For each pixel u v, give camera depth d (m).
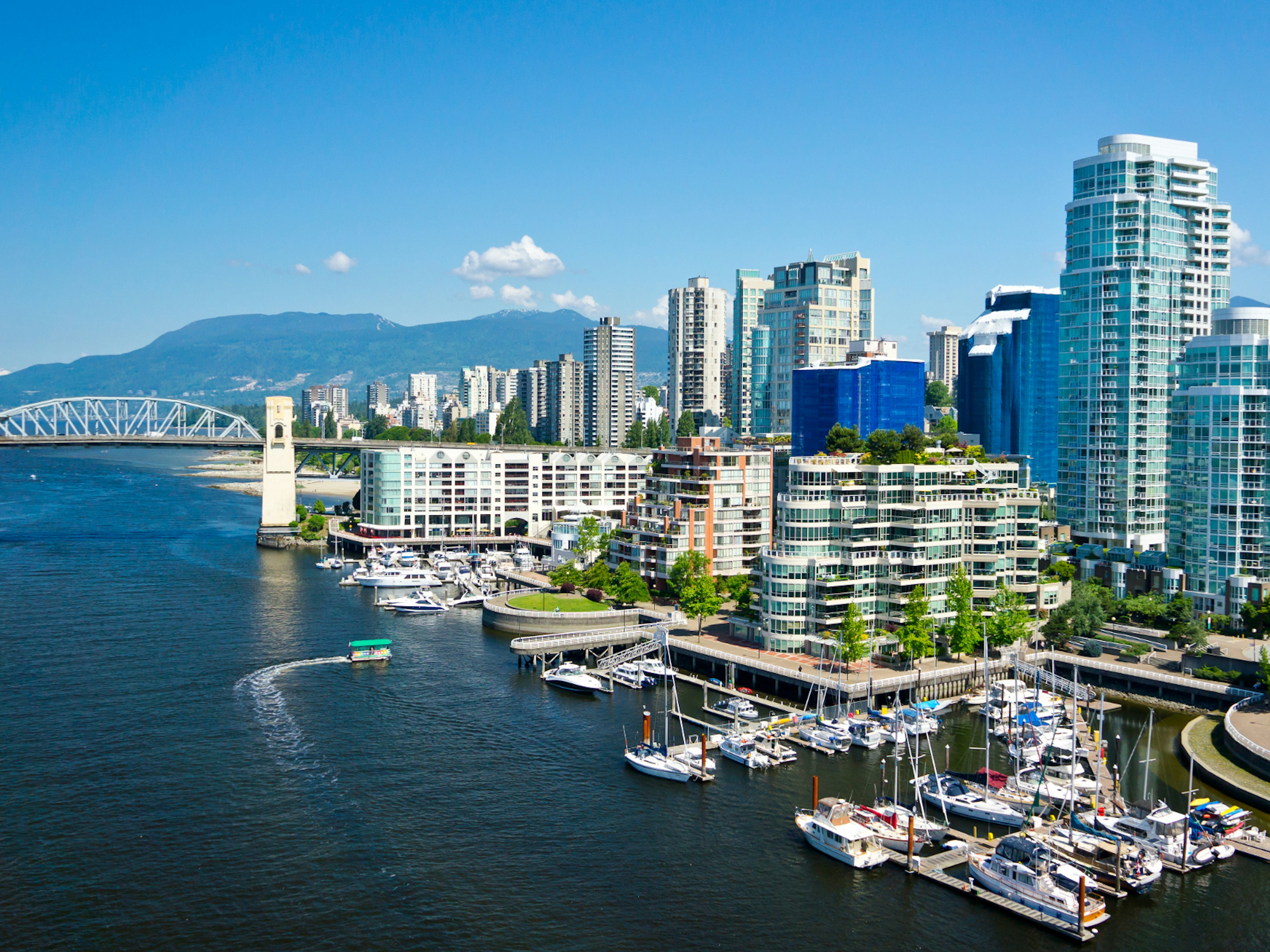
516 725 199.12
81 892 133.62
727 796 165.88
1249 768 171.12
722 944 125.12
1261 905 131.88
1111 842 144.25
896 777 171.12
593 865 143.25
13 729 189.88
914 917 131.12
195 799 161.25
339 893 134.38
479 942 124.56
